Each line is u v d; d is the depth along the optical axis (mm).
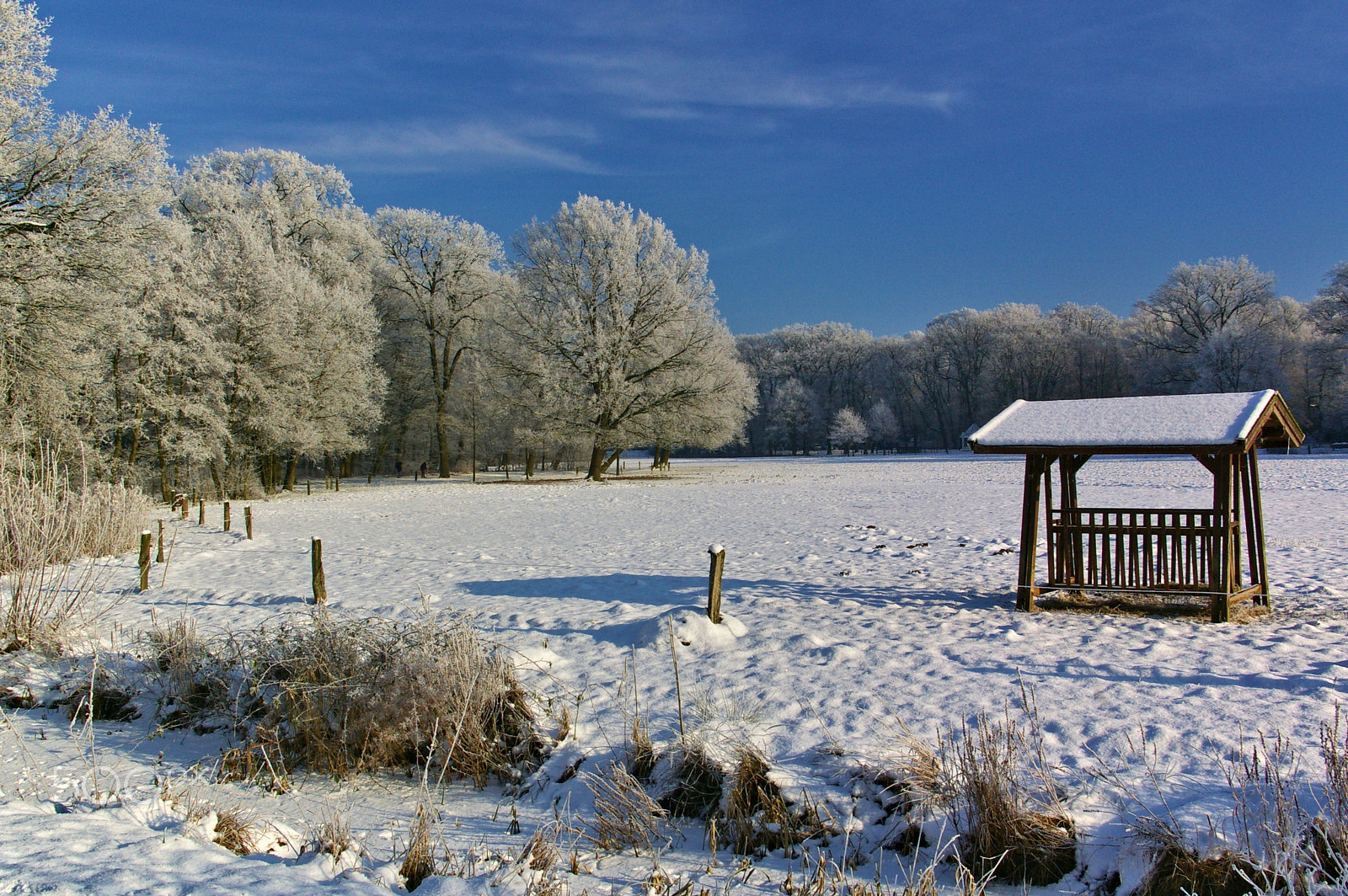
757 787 4691
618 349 40312
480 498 31250
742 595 10133
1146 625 8125
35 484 11070
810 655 7234
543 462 58250
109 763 5836
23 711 7168
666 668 7090
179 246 29578
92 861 3477
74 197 18562
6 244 17609
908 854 4242
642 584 11125
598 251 41062
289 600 10766
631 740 5520
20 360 19594
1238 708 5441
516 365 41656
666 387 40844
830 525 18719
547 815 4992
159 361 28516
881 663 6891
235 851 4125
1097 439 8680
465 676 5984
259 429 32969
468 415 48531
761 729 5387
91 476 24594
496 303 46375
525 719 5957
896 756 4773
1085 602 9383
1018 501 23812
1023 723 5348
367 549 16141
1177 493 24719
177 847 3793
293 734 6156
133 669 7512
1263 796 3783
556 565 13305
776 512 22406
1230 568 8375
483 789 5602
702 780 4941
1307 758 4547
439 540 17672
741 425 47969
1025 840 3996
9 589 9312
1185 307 65062
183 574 13305
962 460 60281
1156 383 66125
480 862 4215
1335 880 3375
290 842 4426
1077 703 5715
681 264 42719
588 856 4449
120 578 12883
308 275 36656
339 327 36375
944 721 5484
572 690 6625
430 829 4633
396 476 55250
